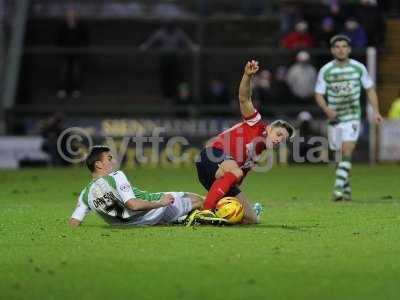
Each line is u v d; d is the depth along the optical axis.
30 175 55.78
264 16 80.00
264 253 23.73
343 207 35.88
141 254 23.73
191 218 28.66
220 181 28.73
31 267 22.20
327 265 22.12
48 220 31.53
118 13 80.31
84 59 77.06
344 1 72.44
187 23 79.81
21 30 75.50
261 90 67.44
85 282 20.53
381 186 46.94
